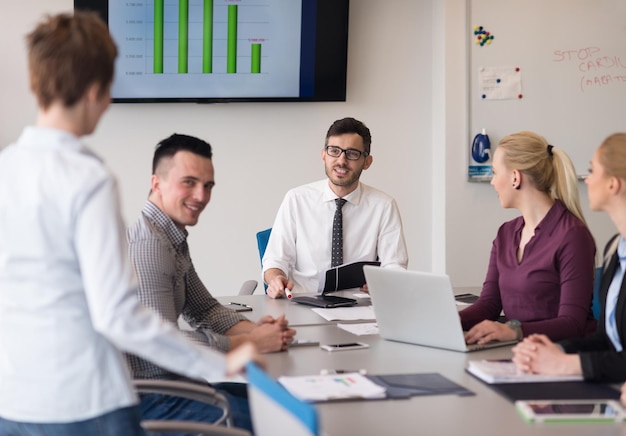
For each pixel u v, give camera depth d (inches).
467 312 103.6
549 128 186.9
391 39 190.9
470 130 184.9
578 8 185.5
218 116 187.9
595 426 61.6
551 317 99.9
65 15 57.7
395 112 192.1
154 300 86.0
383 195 147.5
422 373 78.9
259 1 182.7
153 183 93.9
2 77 181.5
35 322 55.1
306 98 185.9
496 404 67.9
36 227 54.5
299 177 190.7
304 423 44.7
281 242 144.9
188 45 182.4
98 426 56.0
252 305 121.2
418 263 194.1
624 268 82.7
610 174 78.4
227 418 81.9
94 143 185.3
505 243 106.3
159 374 87.3
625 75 187.6
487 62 184.4
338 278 124.5
